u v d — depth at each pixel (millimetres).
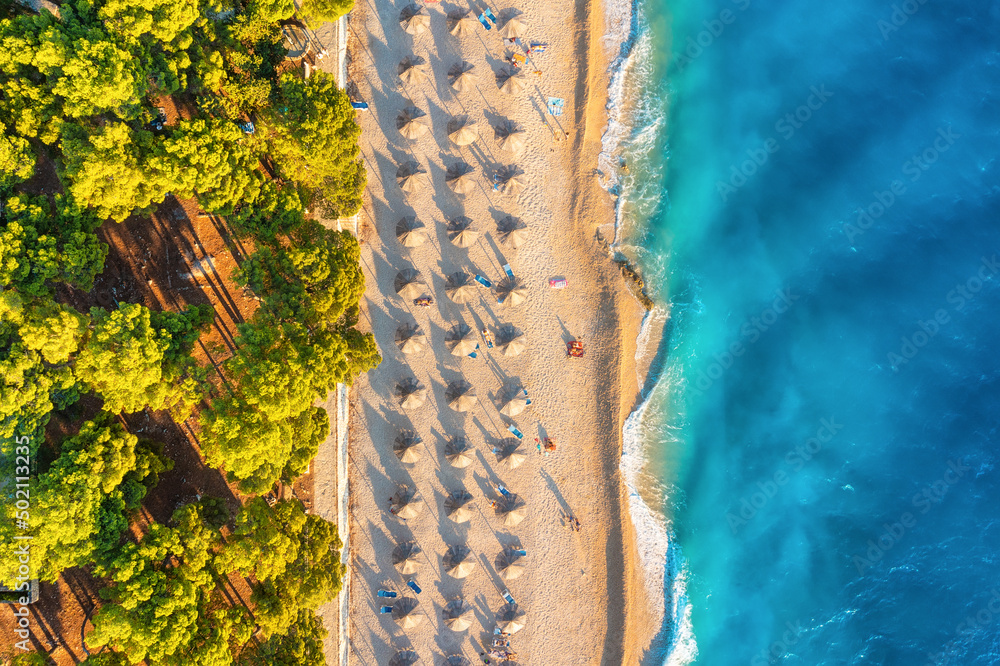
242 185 31109
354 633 39062
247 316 36375
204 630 29219
